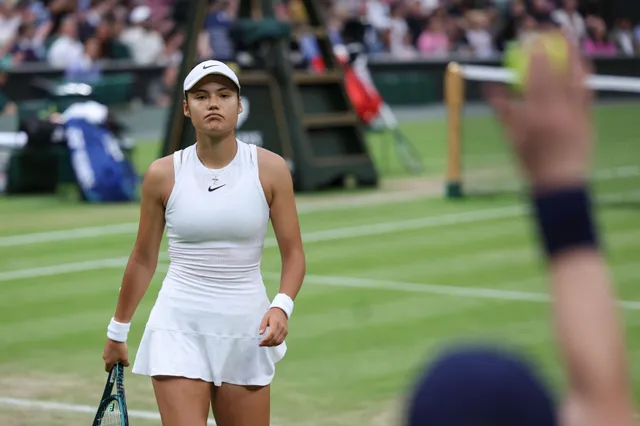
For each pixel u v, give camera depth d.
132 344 29.53
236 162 15.63
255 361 15.62
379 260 40.91
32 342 29.78
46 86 63.88
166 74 87.38
